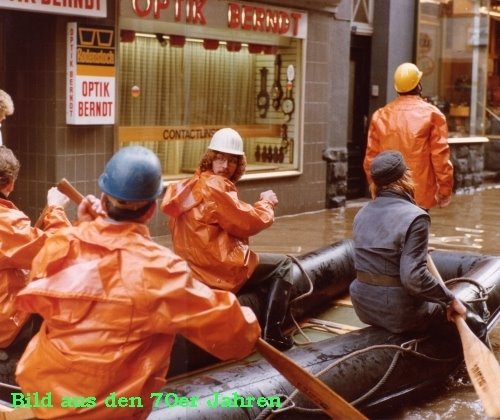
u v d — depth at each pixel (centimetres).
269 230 1120
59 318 289
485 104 1730
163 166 1079
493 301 635
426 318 515
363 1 1447
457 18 1641
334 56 1320
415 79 766
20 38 932
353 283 531
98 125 958
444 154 755
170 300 286
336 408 336
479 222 1232
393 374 497
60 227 413
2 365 440
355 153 1478
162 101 1066
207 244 524
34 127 933
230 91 1166
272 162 1242
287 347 580
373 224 510
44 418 294
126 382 291
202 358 530
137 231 296
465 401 537
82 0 896
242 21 1131
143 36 1023
